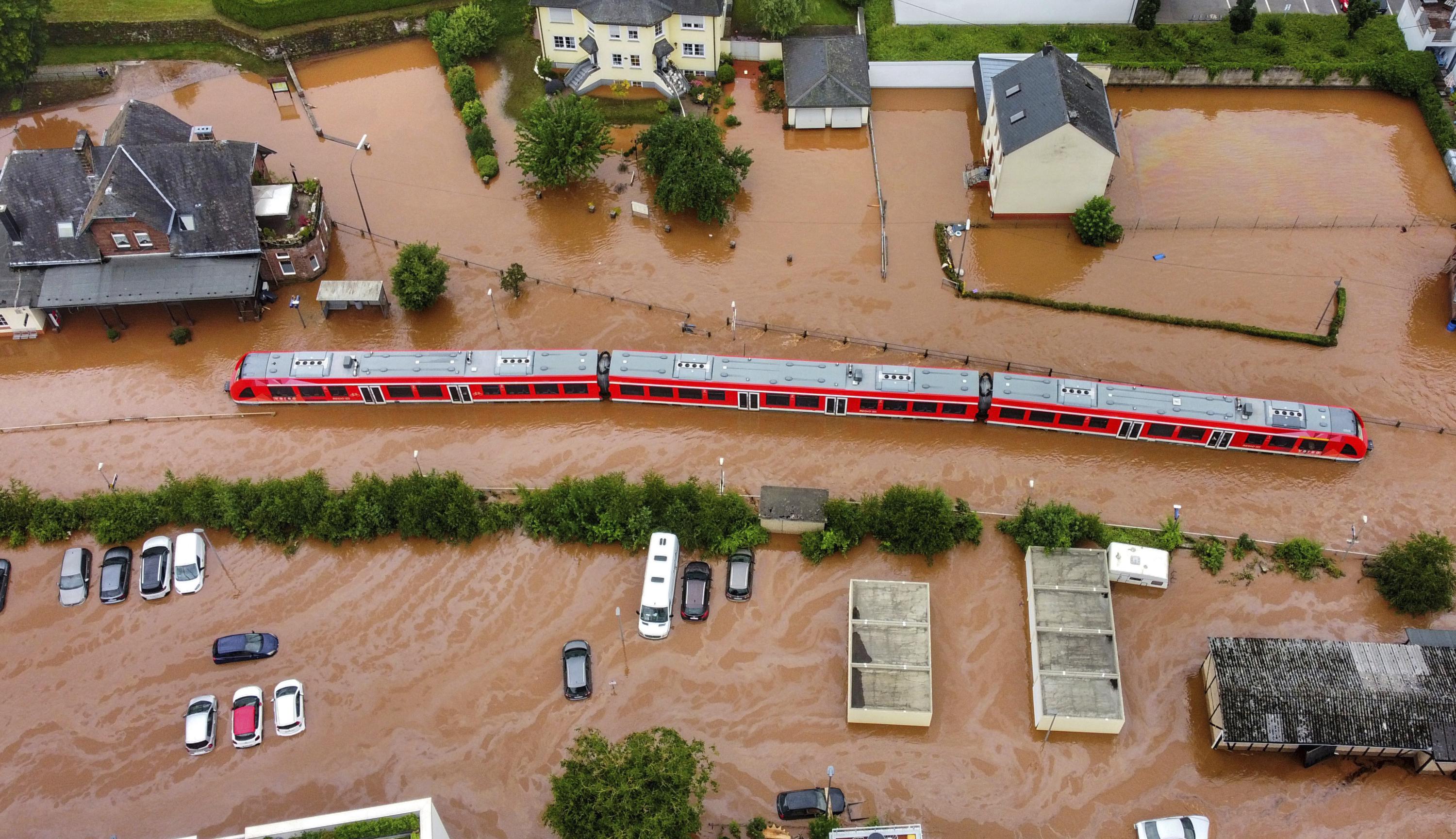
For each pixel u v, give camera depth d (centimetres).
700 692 5978
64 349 7738
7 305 7550
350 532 6544
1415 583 6078
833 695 5959
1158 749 5753
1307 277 8056
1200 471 6919
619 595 6384
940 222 8562
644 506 6531
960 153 9175
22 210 7556
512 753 5784
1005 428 7169
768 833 5381
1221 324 7688
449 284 8156
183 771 5753
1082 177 8156
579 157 8581
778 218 8638
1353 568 6412
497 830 5541
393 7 10462
